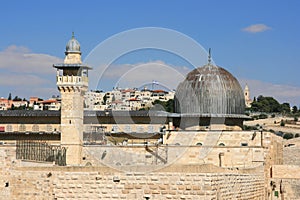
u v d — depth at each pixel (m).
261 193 71.31
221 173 52.66
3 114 127.56
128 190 50.69
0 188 55.03
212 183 49.09
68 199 52.22
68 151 94.06
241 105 94.38
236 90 93.62
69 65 107.06
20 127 127.94
